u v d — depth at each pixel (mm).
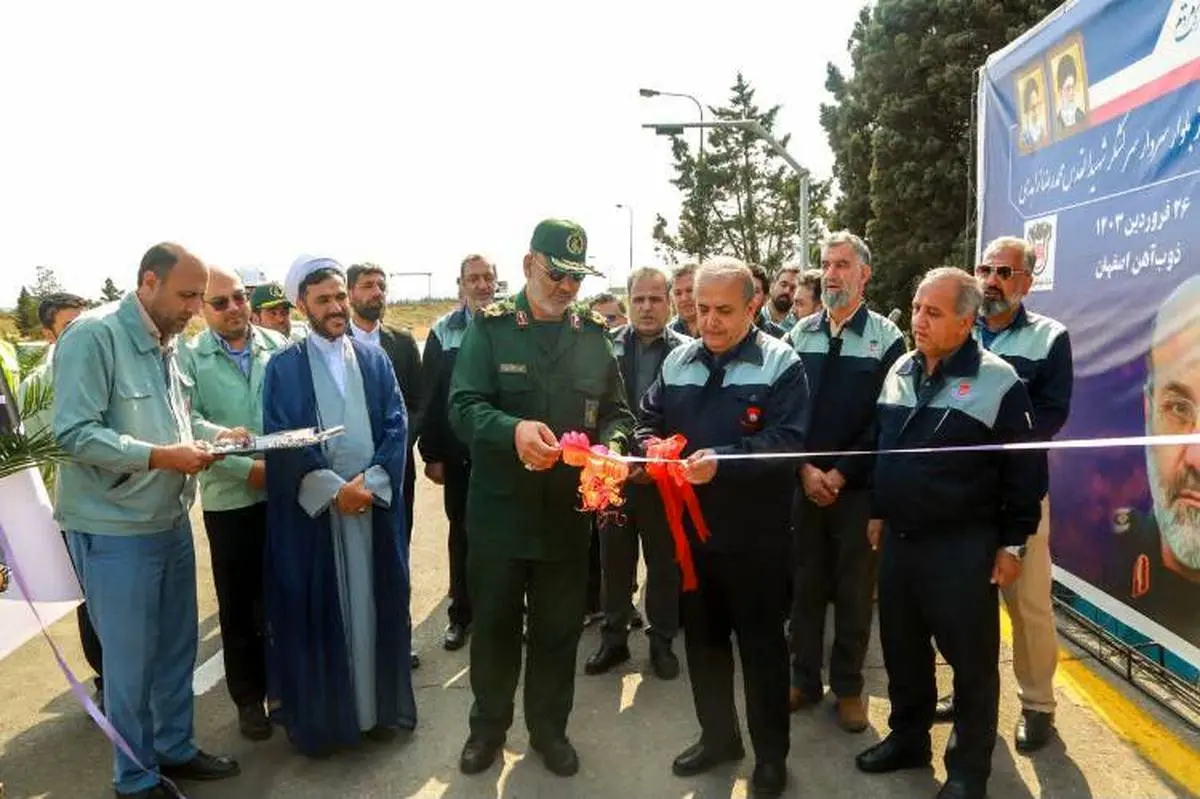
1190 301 3510
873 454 3225
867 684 3965
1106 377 4133
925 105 16734
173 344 3049
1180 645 3609
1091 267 4230
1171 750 3270
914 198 16984
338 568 3234
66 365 2721
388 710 3416
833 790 3070
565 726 3314
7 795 3168
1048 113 4598
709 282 2920
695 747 3256
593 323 3236
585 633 4691
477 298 4504
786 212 31891
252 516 3545
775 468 2863
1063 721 3508
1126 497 3973
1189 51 3490
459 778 3209
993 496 2842
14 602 2537
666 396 3180
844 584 3518
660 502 3955
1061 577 4520
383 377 3494
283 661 3236
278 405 3258
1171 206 3623
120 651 2893
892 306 17641
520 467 3076
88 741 3576
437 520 7383
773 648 2971
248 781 3209
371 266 4531
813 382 3635
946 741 3385
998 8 15742
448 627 4762
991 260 3441
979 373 2822
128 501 2850
